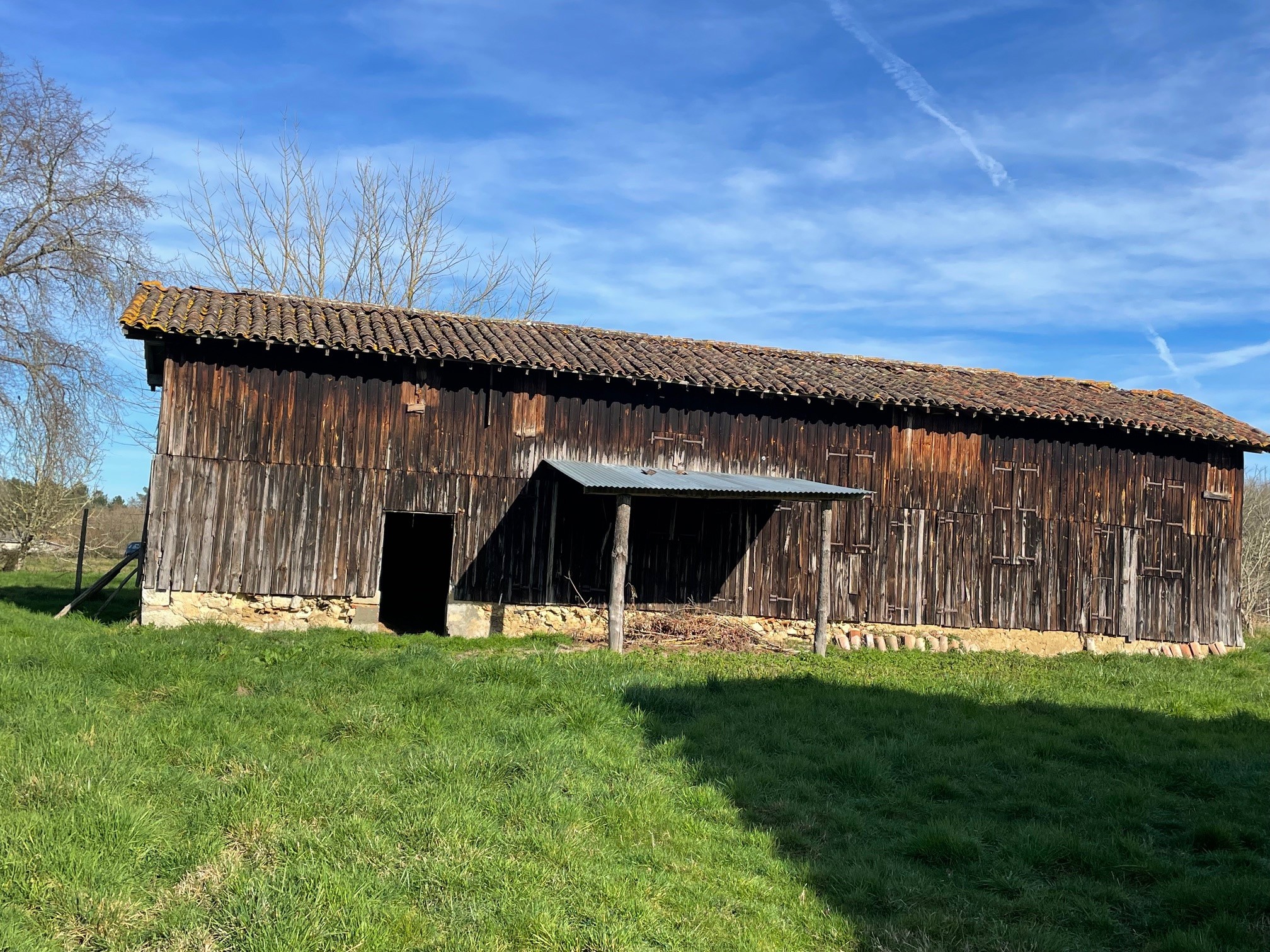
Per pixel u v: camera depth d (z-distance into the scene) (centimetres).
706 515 1856
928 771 951
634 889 639
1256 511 3675
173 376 1602
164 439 1591
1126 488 2100
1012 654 1905
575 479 1545
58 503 3331
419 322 1864
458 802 748
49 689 981
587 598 1772
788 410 1909
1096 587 2056
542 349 1800
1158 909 679
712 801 816
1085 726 1152
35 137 2598
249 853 653
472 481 1728
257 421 1634
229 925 560
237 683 1096
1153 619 2091
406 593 2306
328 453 1662
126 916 561
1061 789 910
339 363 1681
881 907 658
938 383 2092
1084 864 748
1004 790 909
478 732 937
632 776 854
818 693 1248
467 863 652
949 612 1955
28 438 2550
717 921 612
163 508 1581
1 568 3262
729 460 1862
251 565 1614
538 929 572
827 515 1734
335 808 725
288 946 531
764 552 1881
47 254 2655
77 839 630
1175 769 976
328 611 1648
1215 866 757
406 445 1700
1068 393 2211
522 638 1669
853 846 753
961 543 1977
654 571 1817
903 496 1953
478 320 1977
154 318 1572
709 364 1911
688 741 962
